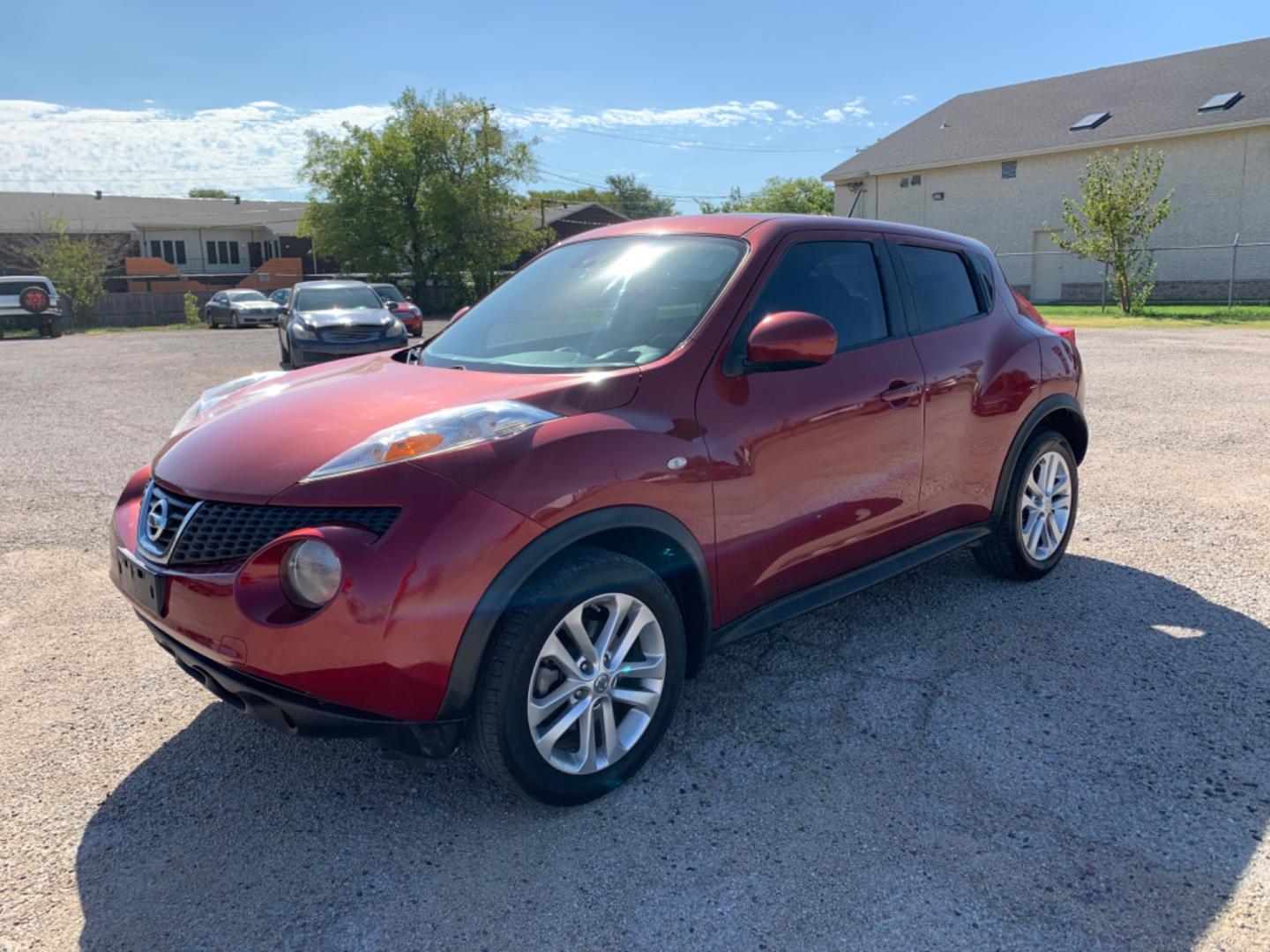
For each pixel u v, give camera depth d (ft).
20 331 94.48
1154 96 99.40
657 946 7.04
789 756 9.62
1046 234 103.81
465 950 7.04
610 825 8.54
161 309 124.16
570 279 11.76
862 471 11.01
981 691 10.92
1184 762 9.36
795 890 7.61
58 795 9.12
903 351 11.74
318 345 46.19
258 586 7.77
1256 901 7.36
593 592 8.41
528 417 8.52
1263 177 87.35
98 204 174.70
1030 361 13.58
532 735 8.28
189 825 8.64
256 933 7.24
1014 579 14.46
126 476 22.79
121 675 11.77
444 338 12.17
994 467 13.19
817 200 186.09
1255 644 12.04
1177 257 93.61
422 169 124.67
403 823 8.63
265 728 10.42
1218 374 36.76
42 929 7.30
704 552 9.36
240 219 175.94
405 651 7.59
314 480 7.98
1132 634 12.46
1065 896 7.46
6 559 16.35
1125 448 23.30
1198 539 16.28
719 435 9.43
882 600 13.82
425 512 7.70
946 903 7.41
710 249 10.94
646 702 9.09
